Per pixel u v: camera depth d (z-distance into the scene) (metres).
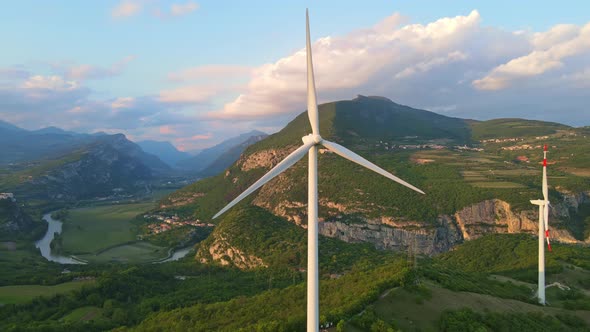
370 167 44.66
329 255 187.62
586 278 120.94
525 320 78.62
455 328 69.75
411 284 84.94
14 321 119.31
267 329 69.06
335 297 89.62
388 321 69.62
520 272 132.50
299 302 98.50
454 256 180.75
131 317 123.31
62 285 155.00
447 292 86.12
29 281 164.25
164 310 127.25
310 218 43.31
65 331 107.62
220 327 92.88
